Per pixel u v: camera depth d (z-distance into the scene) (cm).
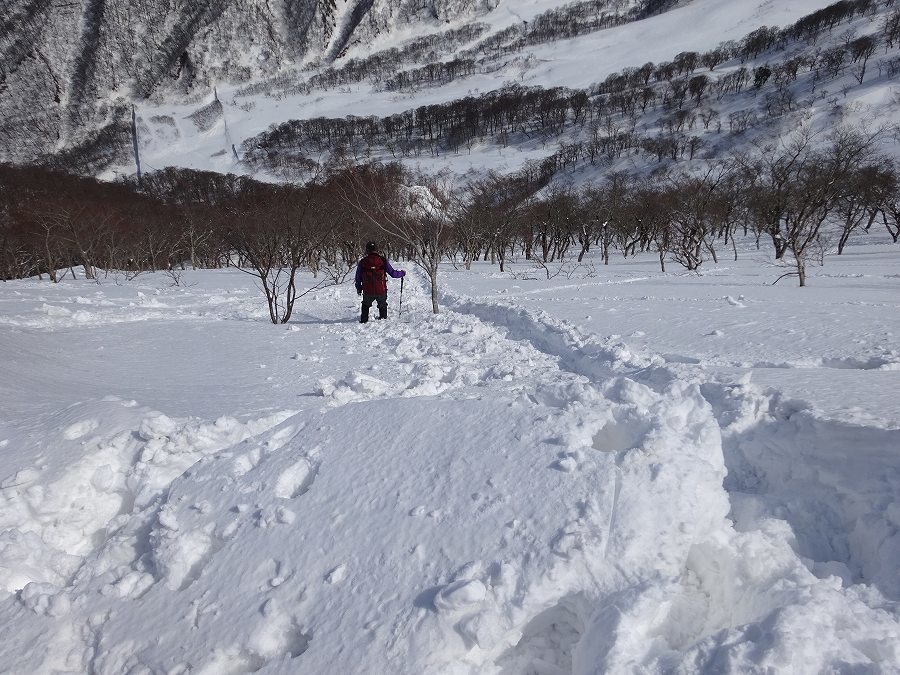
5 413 434
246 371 641
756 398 371
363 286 1062
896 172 3095
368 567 230
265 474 298
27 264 3350
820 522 277
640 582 210
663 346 718
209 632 219
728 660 177
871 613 201
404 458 289
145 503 303
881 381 438
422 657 192
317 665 200
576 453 263
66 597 243
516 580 210
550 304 1170
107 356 742
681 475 247
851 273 1730
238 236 1553
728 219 2677
